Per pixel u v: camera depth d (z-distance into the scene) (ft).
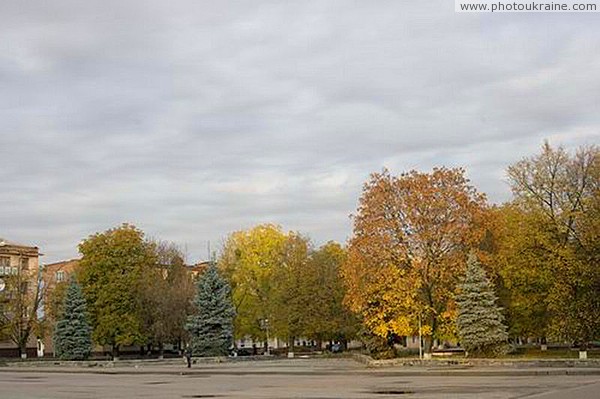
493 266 158.30
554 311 145.79
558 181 153.89
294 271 231.50
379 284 158.92
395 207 161.79
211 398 83.41
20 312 250.16
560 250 142.72
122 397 87.92
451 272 157.99
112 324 230.27
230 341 218.79
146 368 180.24
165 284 234.17
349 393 83.92
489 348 148.25
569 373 110.52
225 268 254.06
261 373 144.15
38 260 321.32
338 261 231.09
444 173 161.89
